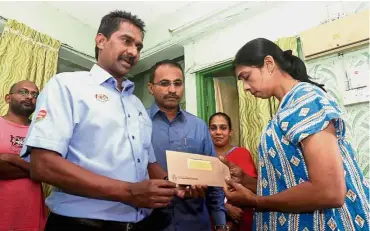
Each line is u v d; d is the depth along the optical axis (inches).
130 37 42.1
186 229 55.4
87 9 110.3
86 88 38.0
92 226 33.3
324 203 29.3
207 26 103.4
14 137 71.0
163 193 31.9
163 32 116.9
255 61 40.0
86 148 35.3
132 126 40.2
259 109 87.5
